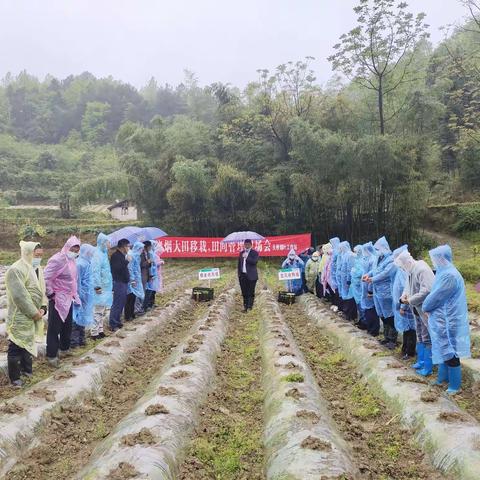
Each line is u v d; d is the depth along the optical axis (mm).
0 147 71938
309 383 6430
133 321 10898
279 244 24359
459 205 29078
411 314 7891
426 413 5297
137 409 5473
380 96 25719
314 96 28766
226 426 5645
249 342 9812
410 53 25891
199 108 53531
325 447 4367
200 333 9328
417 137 25406
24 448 4902
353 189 24812
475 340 9102
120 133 35844
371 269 9492
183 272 24281
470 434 4664
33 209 50156
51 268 7293
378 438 5297
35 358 7785
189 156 30562
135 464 4109
